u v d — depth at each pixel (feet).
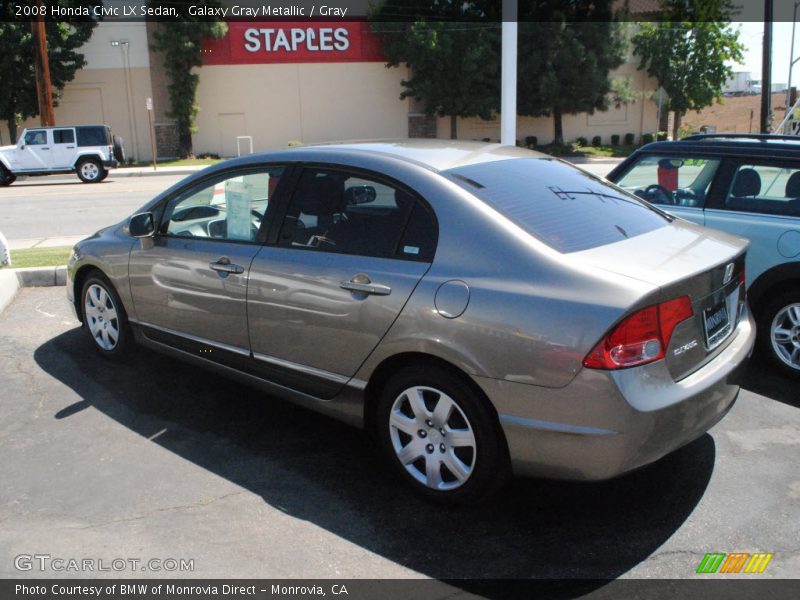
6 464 12.79
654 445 9.98
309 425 14.46
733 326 12.16
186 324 15.01
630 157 19.89
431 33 106.22
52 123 87.45
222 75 111.96
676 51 121.60
